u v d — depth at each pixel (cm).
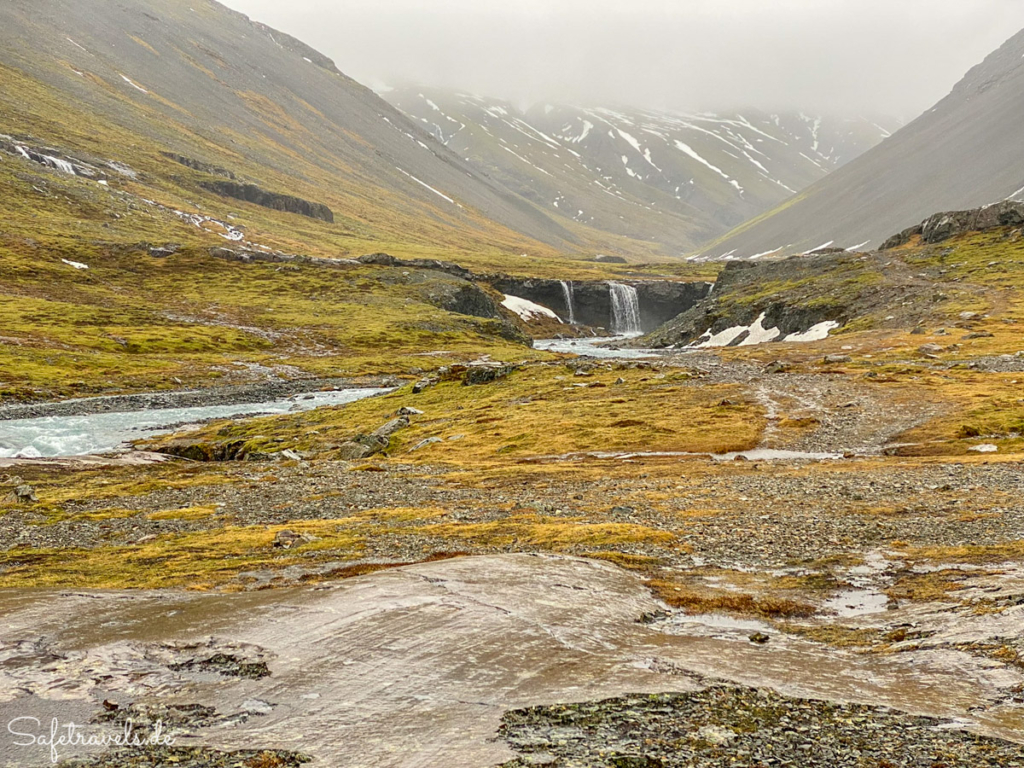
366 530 3606
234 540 3484
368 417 9169
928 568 2505
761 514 3559
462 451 6800
